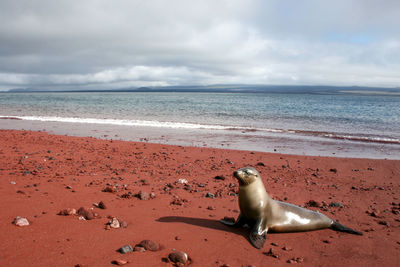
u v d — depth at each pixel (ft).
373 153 59.21
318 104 262.88
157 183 33.88
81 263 14.69
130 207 24.67
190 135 78.28
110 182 32.42
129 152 53.06
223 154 53.93
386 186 37.09
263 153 55.47
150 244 17.10
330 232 22.49
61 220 19.83
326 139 74.84
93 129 87.56
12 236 16.66
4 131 73.31
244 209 21.56
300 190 34.35
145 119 120.26
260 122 113.50
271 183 37.14
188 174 39.32
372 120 125.49
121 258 15.64
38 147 53.36
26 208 21.42
